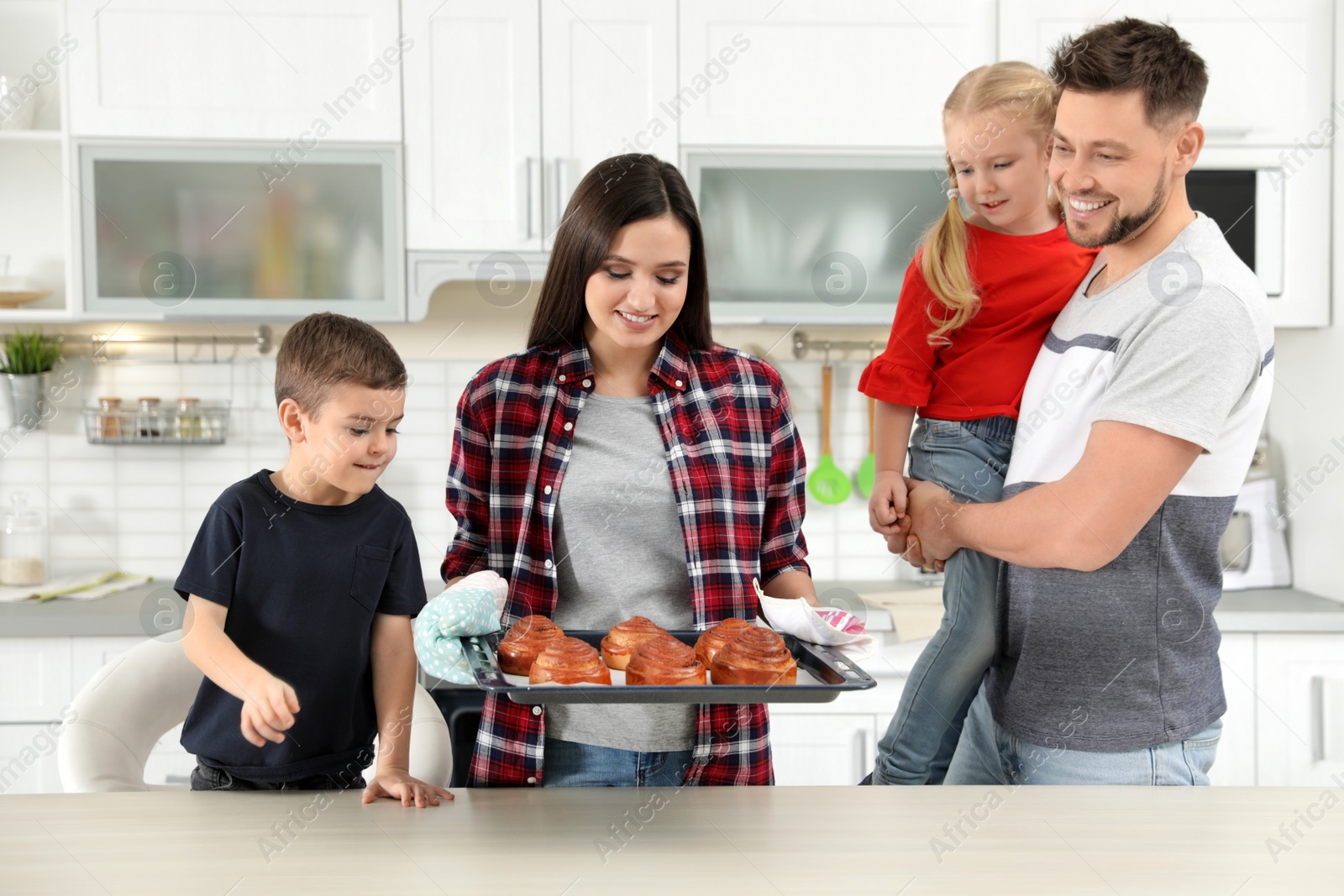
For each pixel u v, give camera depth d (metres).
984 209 1.41
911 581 2.69
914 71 2.38
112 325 2.59
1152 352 1.06
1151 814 1.01
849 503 2.74
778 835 0.94
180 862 0.87
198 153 2.30
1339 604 2.34
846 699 2.28
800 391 2.73
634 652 1.02
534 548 1.20
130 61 2.28
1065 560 1.10
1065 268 1.40
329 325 1.21
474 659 1.01
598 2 2.34
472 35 2.33
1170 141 1.05
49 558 2.59
